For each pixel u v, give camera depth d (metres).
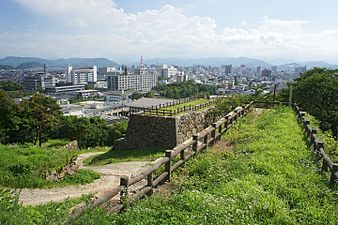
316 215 5.46
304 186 6.80
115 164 18.94
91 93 151.88
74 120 48.47
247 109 20.70
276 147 9.96
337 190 6.61
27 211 5.98
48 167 12.58
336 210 5.69
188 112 26.05
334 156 9.67
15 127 36.38
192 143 10.27
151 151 22.55
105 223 4.87
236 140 12.40
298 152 9.48
